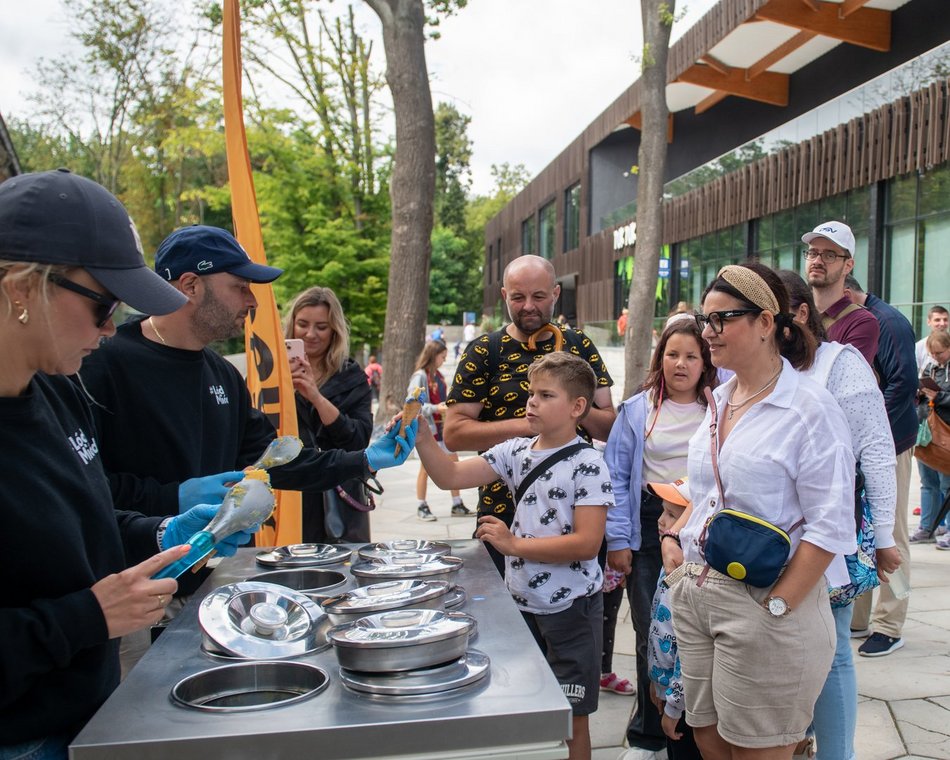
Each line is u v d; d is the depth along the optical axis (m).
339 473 2.48
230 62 3.41
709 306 2.34
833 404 2.26
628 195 32.75
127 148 23.75
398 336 7.78
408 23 7.38
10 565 1.40
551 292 3.37
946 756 3.21
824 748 2.72
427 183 7.64
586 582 2.77
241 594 1.79
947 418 5.58
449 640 1.47
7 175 3.26
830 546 2.16
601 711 3.71
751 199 19.16
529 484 2.82
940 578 5.53
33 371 1.43
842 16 16.33
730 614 2.23
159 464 2.24
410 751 1.31
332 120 15.81
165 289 1.49
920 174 13.71
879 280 14.66
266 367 3.28
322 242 15.07
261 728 1.29
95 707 1.55
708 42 18.83
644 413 3.37
